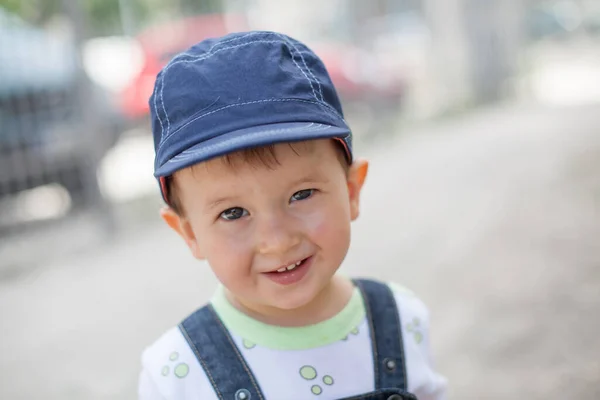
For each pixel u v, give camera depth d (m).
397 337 1.34
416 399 1.30
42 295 4.29
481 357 2.77
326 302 1.31
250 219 1.15
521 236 4.12
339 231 1.18
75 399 2.89
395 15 11.63
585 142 6.56
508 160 6.30
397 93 9.03
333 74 8.33
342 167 1.21
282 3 10.31
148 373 1.29
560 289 3.28
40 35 5.39
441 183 5.79
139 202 6.45
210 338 1.27
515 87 11.00
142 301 3.94
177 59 1.20
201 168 1.13
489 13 10.90
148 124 6.71
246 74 1.14
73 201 5.55
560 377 2.57
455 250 4.04
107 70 7.09
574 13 18.20
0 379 3.14
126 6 8.54
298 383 1.24
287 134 1.08
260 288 1.17
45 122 5.20
